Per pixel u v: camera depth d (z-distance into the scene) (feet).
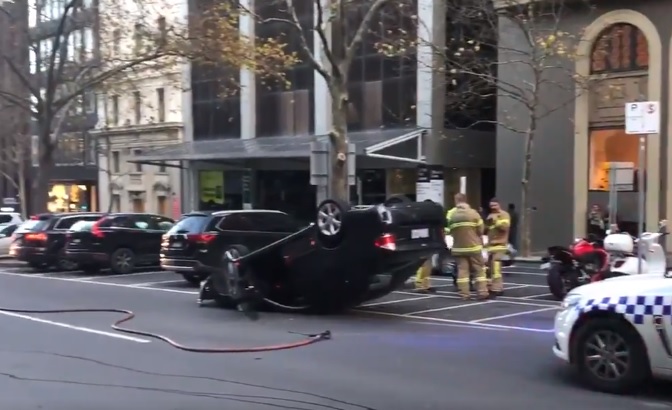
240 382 26.18
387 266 39.75
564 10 75.66
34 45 95.09
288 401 23.62
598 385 24.59
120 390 25.14
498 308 43.57
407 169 94.48
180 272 57.88
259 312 43.27
